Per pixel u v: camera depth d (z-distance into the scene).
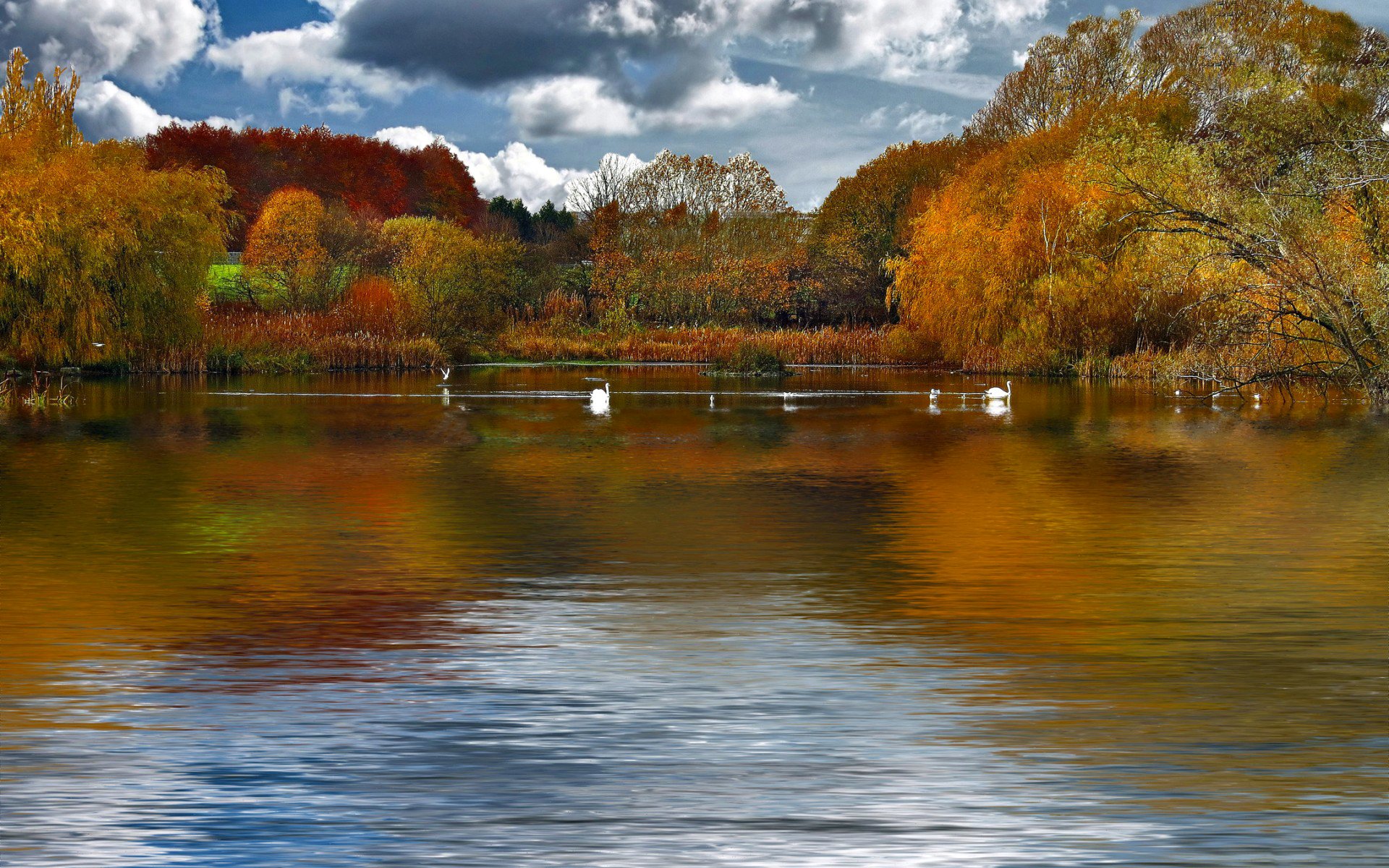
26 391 39.12
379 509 16.48
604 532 14.70
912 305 56.19
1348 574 12.34
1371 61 39.28
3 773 6.89
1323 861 5.91
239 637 9.77
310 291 66.56
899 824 6.29
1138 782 6.80
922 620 10.38
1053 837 6.15
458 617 10.46
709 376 50.91
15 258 42.12
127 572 12.29
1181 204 35.97
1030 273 49.44
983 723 7.74
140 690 8.37
